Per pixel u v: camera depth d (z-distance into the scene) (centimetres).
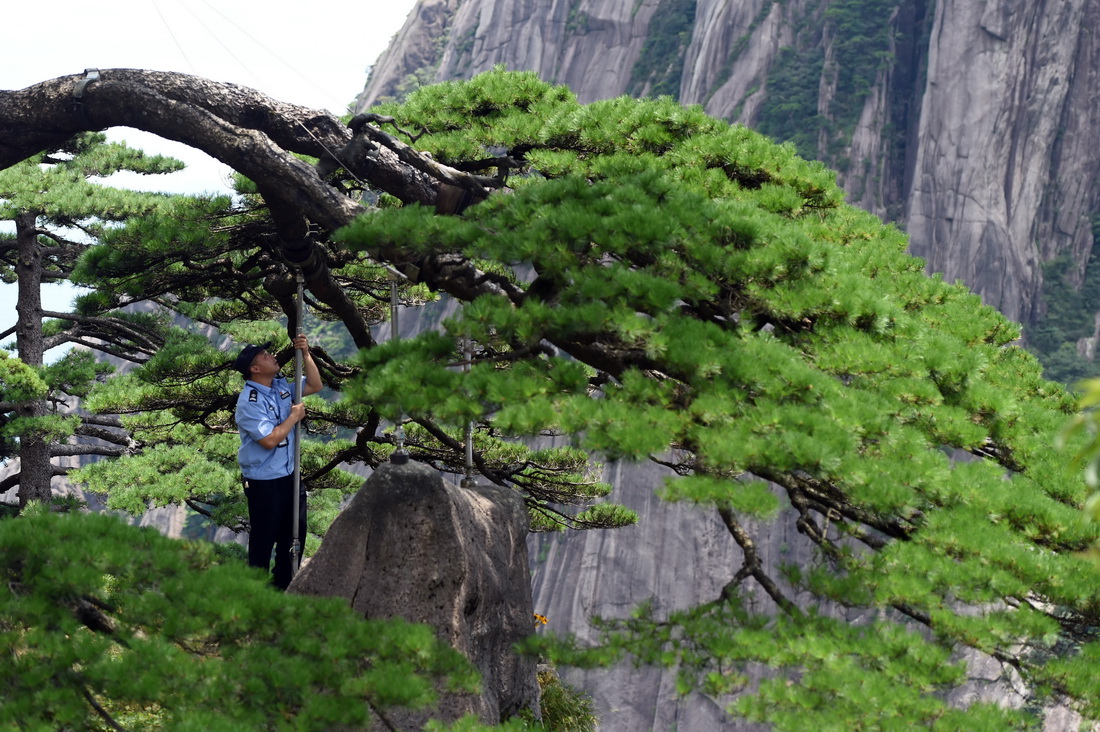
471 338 699
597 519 1612
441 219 746
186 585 561
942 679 547
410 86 15112
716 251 717
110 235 1162
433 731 589
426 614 710
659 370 732
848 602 582
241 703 518
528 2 13175
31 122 1009
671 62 11969
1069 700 566
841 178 10412
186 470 1742
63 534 576
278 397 878
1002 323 1038
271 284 1193
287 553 879
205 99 986
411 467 740
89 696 521
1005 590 580
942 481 641
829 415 636
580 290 685
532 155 972
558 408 609
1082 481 750
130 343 2080
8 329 1998
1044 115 9938
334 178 1115
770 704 536
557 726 1114
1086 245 9875
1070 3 9944
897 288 962
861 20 10919
